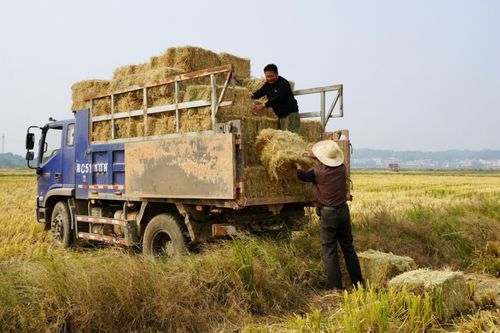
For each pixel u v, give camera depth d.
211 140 6.18
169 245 7.14
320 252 6.76
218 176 6.09
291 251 6.44
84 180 8.88
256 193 6.33
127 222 7.68
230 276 5.38
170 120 7.11
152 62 8.33
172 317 4.73
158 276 5.10
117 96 8.12
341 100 7.54
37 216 10.43
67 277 4.77
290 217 7.74
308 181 6.07
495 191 24.03
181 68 7.91
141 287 4.89
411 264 6.29
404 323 4.50
